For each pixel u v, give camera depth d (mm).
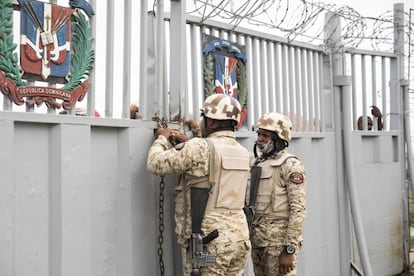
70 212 2967
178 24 3771
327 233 5578
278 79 4980
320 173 5555
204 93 4109
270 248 3764
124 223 3387
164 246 3668
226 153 3262
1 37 2648
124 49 3396
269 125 3799
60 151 2916
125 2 3398
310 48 5414
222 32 4344
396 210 6402
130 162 3393
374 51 6195
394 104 6543
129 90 3408
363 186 6020
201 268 3188
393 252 6340
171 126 3711
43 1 2861
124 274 3383
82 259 3041
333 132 5738
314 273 5340
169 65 3818
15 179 2748
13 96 2711
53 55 2891
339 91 5750
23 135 2789
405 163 6613
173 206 3744
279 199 3770
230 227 3209
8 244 2662
